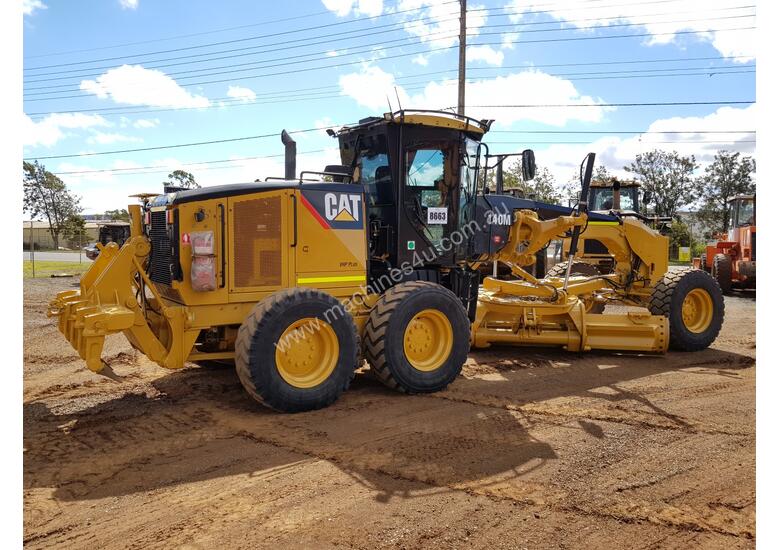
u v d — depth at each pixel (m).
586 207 7.99
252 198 5.59
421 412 5.47
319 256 5.95
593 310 10.20
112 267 5.19
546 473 4.10
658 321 7.96
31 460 4.30
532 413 5.48
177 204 5.29
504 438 4.79
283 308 5.24
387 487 3.85
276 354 5.26
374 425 5.08
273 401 5.23
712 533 3.29
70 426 5.03
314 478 3.99
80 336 5.00
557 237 8.62
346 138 7.21
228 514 3.48
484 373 7.05
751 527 3.36
